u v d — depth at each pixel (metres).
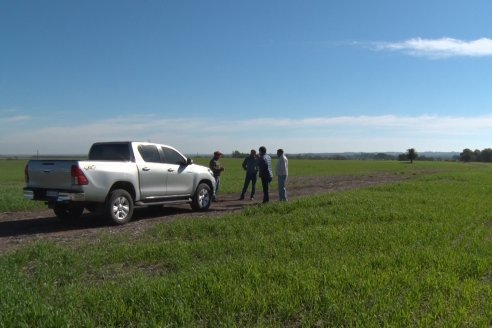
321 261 6.95
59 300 5.29
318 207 13.28
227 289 5.41
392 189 20.62
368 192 18.45
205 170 15.18
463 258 7.25
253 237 9.12
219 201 18.58
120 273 6.86
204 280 5.72
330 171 57.44
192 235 9.74
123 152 12.84
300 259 7.25
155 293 5.30
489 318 4.86
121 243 8.94
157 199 13.31
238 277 5.96
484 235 9.63
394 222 11.05
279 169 16.45
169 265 7.31
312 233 9.30
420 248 7.98
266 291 5.42
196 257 7.73
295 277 5.82
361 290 5.46
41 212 15.10
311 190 24.84
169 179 13.65
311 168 69.31
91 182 11.31
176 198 14.00
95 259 7.46
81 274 6.77
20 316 4.64
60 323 4.50
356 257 7.32
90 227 11.62
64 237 10.09
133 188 12.50
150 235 9.90
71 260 7.30
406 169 65.44
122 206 12.08
